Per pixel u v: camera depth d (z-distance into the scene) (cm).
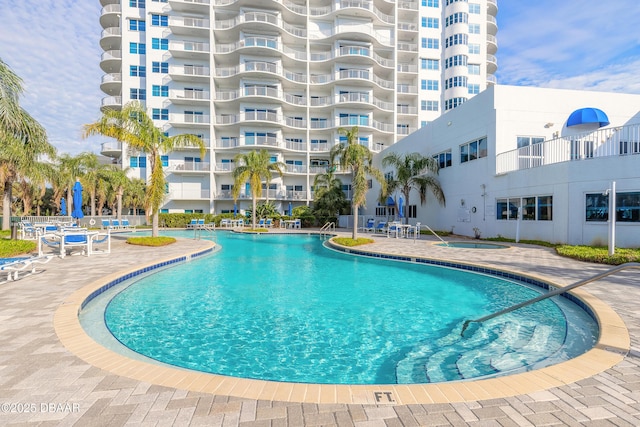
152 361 371
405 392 245
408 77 3869
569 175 1263
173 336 453
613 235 873
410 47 3819
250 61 3425
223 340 441
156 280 793
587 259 892
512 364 364
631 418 212
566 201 1275
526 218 1461
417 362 379
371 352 407
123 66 3403
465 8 3616
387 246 1350
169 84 3422
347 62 3597
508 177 1552
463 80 3600
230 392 245
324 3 3684
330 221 3055
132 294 664
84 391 245
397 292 692
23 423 206
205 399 236
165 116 3422
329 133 3716
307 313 554
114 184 2941
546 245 1309
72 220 2130
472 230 1809
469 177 1834
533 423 208
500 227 1602
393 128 3709
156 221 1495
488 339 441
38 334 359
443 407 227
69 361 294
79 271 750
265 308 579
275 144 3422
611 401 232
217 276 841
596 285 595
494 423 208
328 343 434
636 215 1104
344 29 3534
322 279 811
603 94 1650
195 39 3478
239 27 3338
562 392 244
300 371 359
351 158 1562
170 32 3412
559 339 430
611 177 1159
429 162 2161
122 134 1373
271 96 3356
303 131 3659
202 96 3412
